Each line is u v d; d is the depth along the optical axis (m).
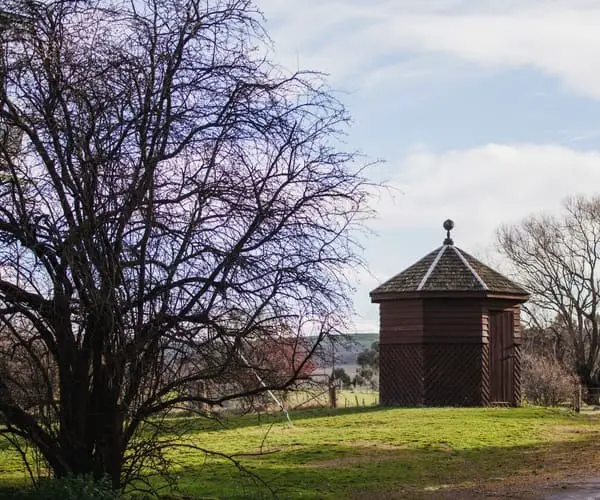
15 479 13.04
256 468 16.81
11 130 9.89
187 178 10.27
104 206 9.73
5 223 9.61
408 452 19.50
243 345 10.17
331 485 15.04
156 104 10.05
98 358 10.24
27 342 9.84
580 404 36.34
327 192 10.42
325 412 28.38
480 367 30.09
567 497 13.64
